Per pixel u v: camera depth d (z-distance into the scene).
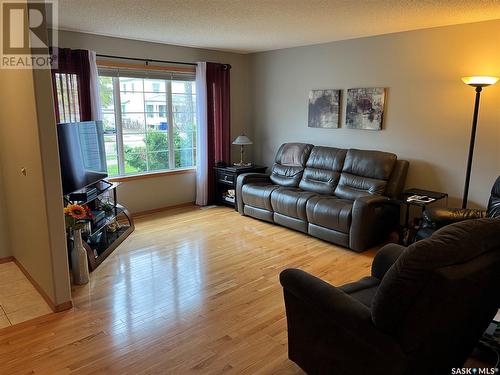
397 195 4.29
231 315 2.75
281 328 2.59
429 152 4.27
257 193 5.01
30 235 3.05
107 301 2.95
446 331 1.61
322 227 4.27
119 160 5.12
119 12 3.47
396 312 1.48
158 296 3.03
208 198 5.88
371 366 1.63
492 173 3.82
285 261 3.76
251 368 2.18
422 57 4.19
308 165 5.13
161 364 2.21
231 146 6.29
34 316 2.72
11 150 3.14
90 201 3.79
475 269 1.49
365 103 4.74
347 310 1.69
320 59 5.20
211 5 3.22
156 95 5.36
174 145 5.66
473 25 3.79
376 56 4.59
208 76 5.61
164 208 5.61
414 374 1.56
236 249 4.07
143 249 4.04
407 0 3.04
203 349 2.35
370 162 4.45
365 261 3.77
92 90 4.50
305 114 5.52
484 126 3.82
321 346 1.89
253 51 5.98
